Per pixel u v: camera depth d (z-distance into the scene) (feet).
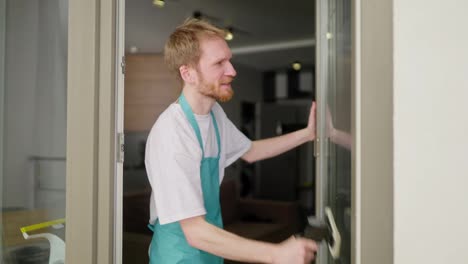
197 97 4.46
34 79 4.88
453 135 2.63
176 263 4.45
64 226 4.70
